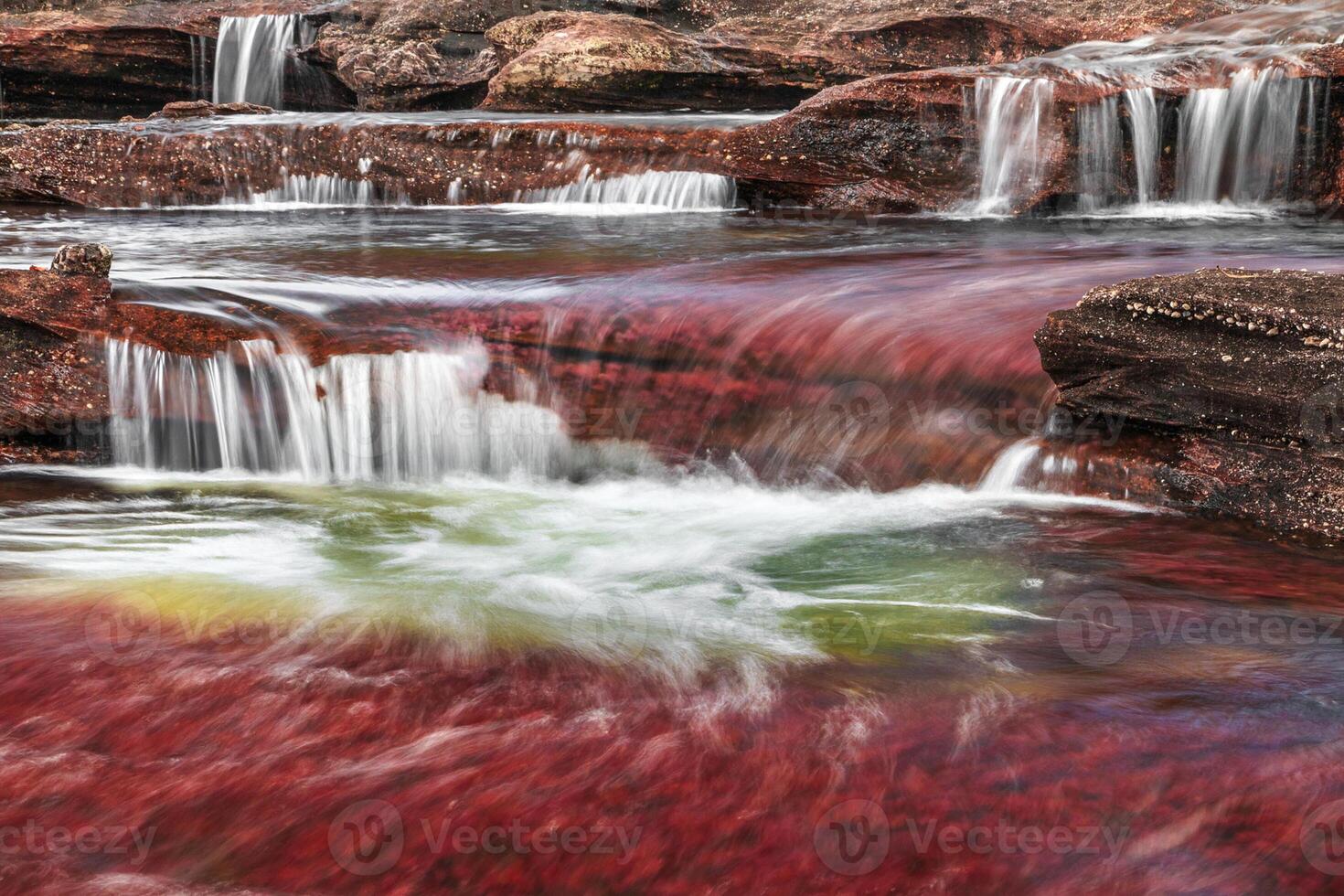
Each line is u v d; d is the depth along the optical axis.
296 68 21.05
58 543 4.89
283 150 13.03
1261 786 2.93
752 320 6.06
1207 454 4.93
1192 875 2.64
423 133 12.88
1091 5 18.42
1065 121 11.14
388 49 19.62
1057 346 5.12
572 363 6.14
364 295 6.52
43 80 20.42
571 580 4.50
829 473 5.59
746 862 2.73
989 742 3.15
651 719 3.30
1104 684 3.47
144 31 20.48
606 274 7.31
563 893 2.66
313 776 3.04
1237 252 8.19
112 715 3.32
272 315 6.28
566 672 3.61
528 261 8.07
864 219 11.04
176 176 12.86
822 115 11.59
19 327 6.09
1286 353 4.69
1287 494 4.73
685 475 5.86
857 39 18.11
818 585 4.40
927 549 4.72
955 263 7.64
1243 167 11.46
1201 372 4.86
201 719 3.31
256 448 6.14
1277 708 3.30
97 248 6.31
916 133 11.39
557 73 16.67
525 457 6.11
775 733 3.22
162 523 5.25
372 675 3.58
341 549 4.88
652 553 4.83
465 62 19.84
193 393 6.10
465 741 3.20
